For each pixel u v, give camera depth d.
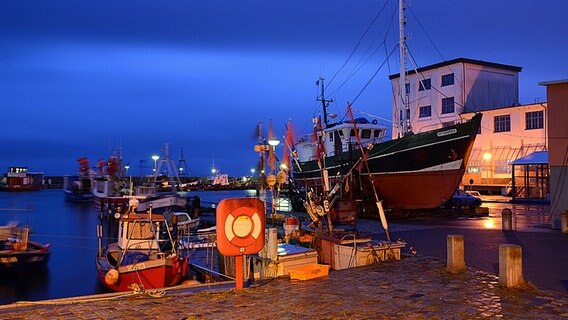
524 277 9.97
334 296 8.62
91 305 8.26
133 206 16.66
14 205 62.12
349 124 32.88
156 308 8.02
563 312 7.27
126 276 12.50
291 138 21.17
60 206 59.84
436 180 24.27
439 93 49.03
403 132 29.33
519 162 36.56
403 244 12.46
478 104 47.75
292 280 10.20
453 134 23.38
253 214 9.33
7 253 17.31
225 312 7.71
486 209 27.56
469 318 7.03
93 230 34.59
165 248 15.80
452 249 10.46
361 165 25.81
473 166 45.09
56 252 23.48
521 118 41.81
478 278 9.77
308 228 16.41
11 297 14.75
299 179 35.03
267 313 7.60
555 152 18.47
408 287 9.13
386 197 25.97
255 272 11.77
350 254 11.94
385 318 7.14
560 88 18.34
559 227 18.50
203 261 15.87
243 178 124.12
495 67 48.91
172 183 70.62
